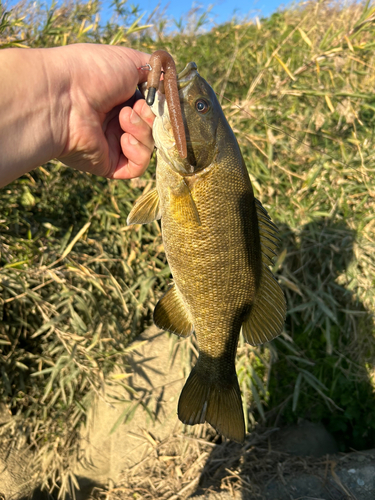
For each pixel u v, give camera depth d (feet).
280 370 1.76
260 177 1.82
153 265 1.77
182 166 0.83
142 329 1.77
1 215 1.50
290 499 1.42
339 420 1.73
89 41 1.94
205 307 0.91
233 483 1.47
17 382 1.56
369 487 1.43
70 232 1.61
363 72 1.85
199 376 0.99
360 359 1.75
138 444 1.59
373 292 1.76
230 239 0.86
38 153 0.80
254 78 1.98
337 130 1.88
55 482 1.57
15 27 1.77
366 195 1.82
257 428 1.70
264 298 0.96
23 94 0.75
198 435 1.64
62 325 1.57
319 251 1.75
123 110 0.91
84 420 1.62
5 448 1.50
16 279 1.46
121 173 1.04
